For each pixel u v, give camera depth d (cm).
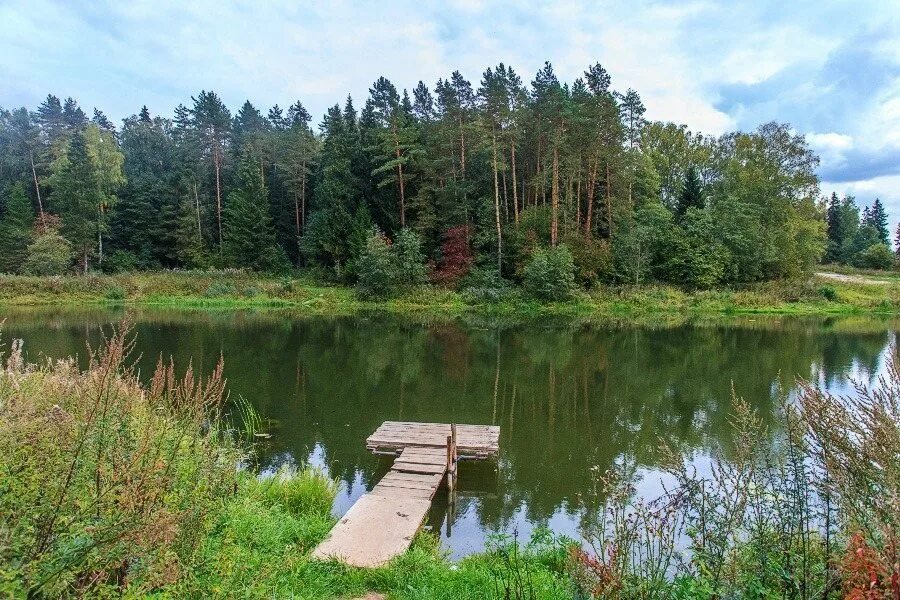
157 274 4447
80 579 285
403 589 501
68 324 2747
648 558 365
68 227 4503
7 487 283
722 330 2856
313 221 4566
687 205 4712
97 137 5066
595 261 3934
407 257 4019
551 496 861
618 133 4025
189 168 5047
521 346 2334
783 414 521
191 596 349
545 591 480
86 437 326
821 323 3155
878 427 324
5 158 5734
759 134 4712
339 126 4669
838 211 7731
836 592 317
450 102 4144
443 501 844
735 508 364
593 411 1353
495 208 4144
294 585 483
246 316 3341
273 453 1033
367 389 1565
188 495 406
